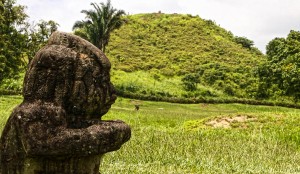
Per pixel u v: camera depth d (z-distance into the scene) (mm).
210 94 49625
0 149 3855
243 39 77438
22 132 3551
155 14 84250
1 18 29234
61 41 3979
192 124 19062
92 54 4031
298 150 12469
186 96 48344
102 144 3768
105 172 7547
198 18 82875
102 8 38938
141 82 50406
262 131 16031
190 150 10664
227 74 55438
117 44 65438
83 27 39250
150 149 10133
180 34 73938
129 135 4121
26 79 3859
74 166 3834
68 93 3836
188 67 59312
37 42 33812
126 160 9016
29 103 3717
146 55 62906
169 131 14656
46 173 3762
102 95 4027
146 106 38750
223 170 8602
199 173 8250
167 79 54062
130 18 77875
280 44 42375
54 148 3559
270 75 42062
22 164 3725
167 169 8367
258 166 9242
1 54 29781
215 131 15562
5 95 32438
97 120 4008
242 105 43625
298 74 37156
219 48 69812
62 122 3674
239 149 11086
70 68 3850
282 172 8742
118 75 51531
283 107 42844
